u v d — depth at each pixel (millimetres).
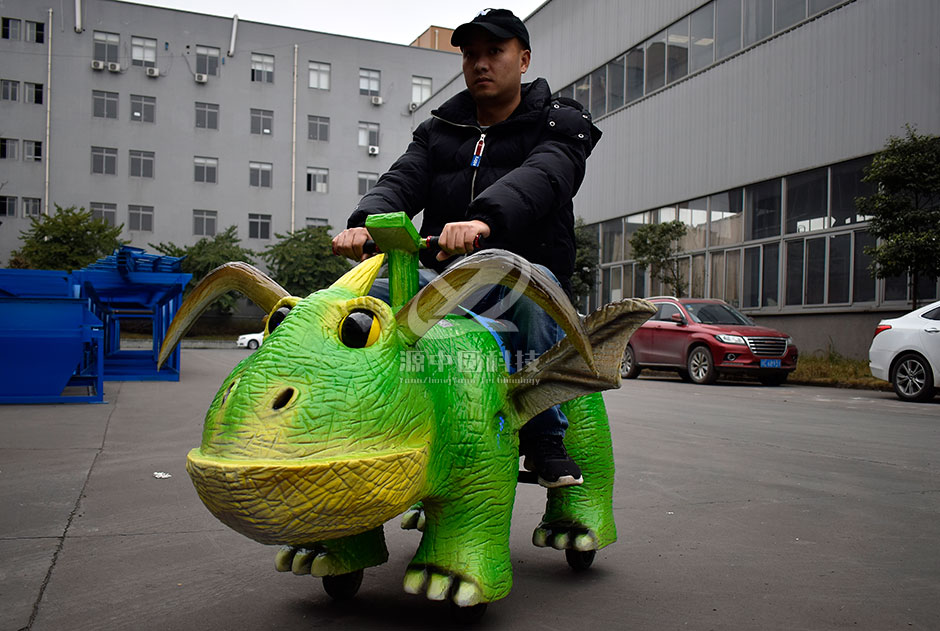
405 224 2145
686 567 3150
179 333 2479
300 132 39750
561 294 2025
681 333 14008
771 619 2564
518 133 2785
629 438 6719
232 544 3387
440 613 2549
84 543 3363
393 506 1840
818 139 16484
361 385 1811
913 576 3057
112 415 7703
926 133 14289
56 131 35938
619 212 22984
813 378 13664
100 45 36719
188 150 37938
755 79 18141
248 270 2340
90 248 33500
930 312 10336
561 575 3027
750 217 18375
